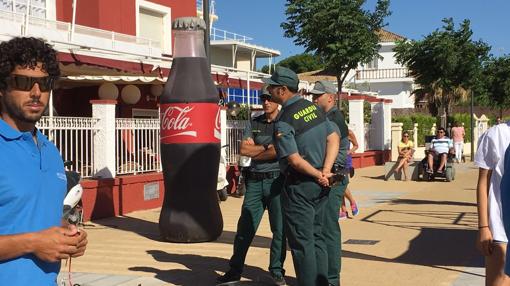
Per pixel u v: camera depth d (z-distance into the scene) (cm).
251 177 662
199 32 927
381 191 1599
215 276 702
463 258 775
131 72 1464
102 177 1142
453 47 2686
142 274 711
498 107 3828
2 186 248
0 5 1728
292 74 527
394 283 655
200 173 897
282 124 509
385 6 2094
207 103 901
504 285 434
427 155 1862
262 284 652
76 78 1506
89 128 1128
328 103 646
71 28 1703
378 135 2588
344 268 725
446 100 3109
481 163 445
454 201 1370
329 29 2031
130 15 2136
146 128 1251
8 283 247
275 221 646
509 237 306
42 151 272
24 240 246
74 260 786
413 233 961
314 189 504
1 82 262
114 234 977
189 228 892
